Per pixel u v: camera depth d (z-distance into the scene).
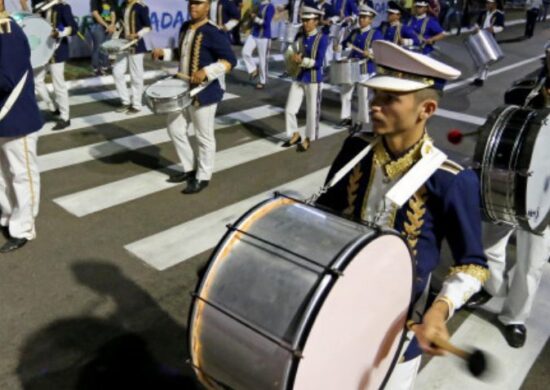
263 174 6.05
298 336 1.50
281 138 7.32
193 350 1.77
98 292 3.78
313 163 6.49
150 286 3.89
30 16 6.33
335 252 1.61
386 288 1.74
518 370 3.26
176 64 10.97
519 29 20.95
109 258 4.20
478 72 10.99
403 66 1.74
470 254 1.81
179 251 4.36
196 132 5.35
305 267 1.59
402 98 1.76
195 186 5.45
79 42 10.53
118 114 7.86
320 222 1.75
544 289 4.06
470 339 3.50
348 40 7.84
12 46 3.71
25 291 3.74
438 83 1.78
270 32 9.79
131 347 3.29
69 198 5.16
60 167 5.88
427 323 1.63
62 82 6.98
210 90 5.16
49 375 3.03
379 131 1.83
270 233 1.74
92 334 3.37
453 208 1.81
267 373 1.58
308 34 6.58
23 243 4.27
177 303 3.72
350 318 1.63
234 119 8.02
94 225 4.69
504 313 3.60
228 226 1.80
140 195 5.32
